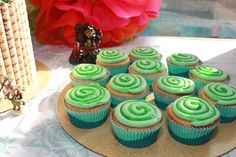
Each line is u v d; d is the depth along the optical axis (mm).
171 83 470
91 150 385
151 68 516
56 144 398
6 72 443
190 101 415
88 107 408
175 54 571
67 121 439
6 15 411
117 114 397
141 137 379
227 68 598
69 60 620
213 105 416
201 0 742
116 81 470
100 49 646
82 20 655
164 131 424
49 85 530
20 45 453
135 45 711
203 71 506
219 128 428
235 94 437
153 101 494
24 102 458
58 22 658
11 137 407
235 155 382
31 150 387
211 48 690
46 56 645
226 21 759
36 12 708
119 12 646
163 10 769
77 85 486
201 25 768
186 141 397
